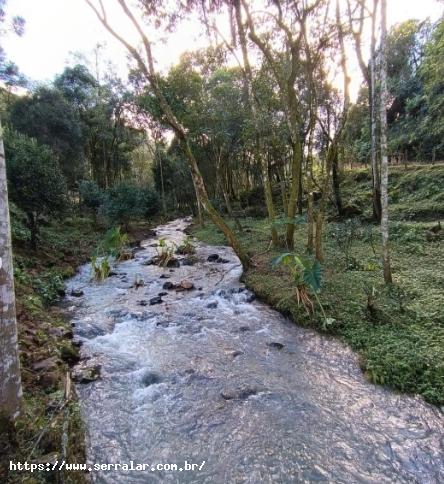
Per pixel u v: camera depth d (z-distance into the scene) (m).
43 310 5.60
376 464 2.59
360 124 20.41
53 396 3.00
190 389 3.67
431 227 8.92
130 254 11.16
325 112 12.48
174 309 6.19
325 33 7.35
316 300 5.41
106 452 2.77
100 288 7.66
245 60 8.63
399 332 4.29
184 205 29.75
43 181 8.70
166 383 3.79
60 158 17.44
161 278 8.53
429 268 6.57
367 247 8.70
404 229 9.30
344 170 17.47
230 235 8.08
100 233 15.44
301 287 5.41
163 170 26.11
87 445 2.82
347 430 2.96
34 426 2.39
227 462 2.67
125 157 27.14
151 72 6.89
